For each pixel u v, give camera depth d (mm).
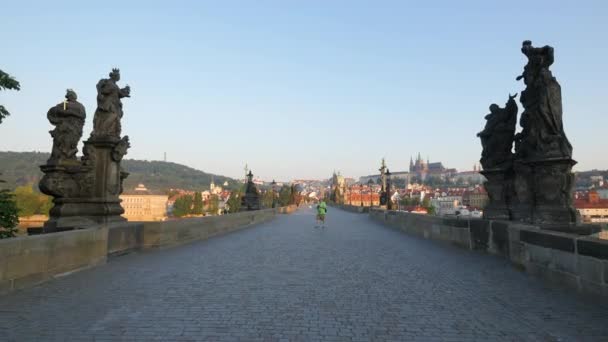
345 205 77062
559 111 12250
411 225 22812
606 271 6801
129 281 8742
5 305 6719
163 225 14930
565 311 6594
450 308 6793
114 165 13305
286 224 32469
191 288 8117
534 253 9383
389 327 5809
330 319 6148
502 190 14367
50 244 8789
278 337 5348
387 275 9711
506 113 14734
